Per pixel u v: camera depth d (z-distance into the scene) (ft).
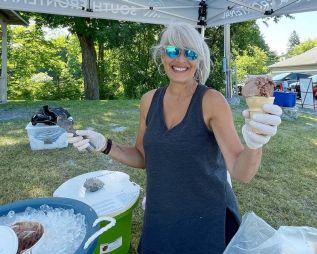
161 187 4.81
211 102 4.48
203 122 4.51
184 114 4.64
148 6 12.65
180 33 4.59
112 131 20.53
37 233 3.96
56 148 16.22
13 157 14.87
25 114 27.25
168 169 4.70
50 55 65.57
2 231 3.65
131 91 57.57
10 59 62.23
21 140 17.83
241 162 3.68
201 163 4.58
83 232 4.09
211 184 4.68
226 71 36.40
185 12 13.67
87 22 44.37
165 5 13.05
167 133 4.65
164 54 4.77
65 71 70.64
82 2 11.71
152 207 4.98
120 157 5.65
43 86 63.77
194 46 4.58
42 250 3.77
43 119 15.39
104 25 44.01
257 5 12.06
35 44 62.59
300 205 10.75
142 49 55.26
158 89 5.32
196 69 4.83
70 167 13.74
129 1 12.27
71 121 4.96
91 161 14.51
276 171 14.01
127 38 42.75
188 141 4.52
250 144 3.15
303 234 5.08
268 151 17.15
